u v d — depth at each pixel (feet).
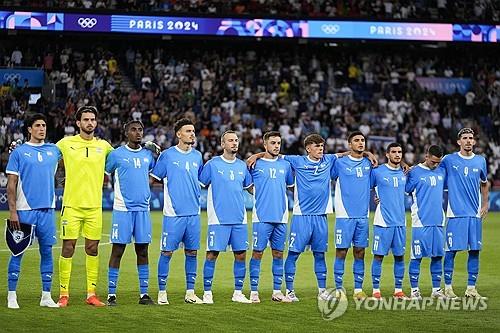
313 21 166.09
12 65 163.53
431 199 57.77
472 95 183.62
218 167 55.42
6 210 139.64
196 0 171.94
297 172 56.70
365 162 57.62
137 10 162.50
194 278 54.70
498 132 179.83
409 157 164.66
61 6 160.35
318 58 187.73
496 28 171.32
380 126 172.76
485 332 44.83
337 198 57.31
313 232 56.70
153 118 163.12
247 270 71.67
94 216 53.01
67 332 43.70
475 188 59.16
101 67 168.14
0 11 151.94
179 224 53.98
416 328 45.78
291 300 55.31
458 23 169.99
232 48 182.19
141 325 45.85
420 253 57.72
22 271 69.00
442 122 177.78
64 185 53.67
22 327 44.75
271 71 180.24
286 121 169.68
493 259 82.02
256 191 56.13
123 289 60.18
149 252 85.35
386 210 57.26
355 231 57.16
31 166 51.49
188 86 172.24
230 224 55.11
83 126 52.95
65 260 52.60
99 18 156.97
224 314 49.73
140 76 171.73
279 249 56.13
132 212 53.26
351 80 184.55
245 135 162.50
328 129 169.99
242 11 172.86
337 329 45.32
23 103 156.04
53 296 56.54
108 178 142.51
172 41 178.91
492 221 130.93
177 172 54.24
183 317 48.55
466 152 59.52
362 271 57.36
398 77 185.16
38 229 51.93
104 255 82.89
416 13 179.93
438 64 190.08
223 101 171.73
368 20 168.04
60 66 166.71
